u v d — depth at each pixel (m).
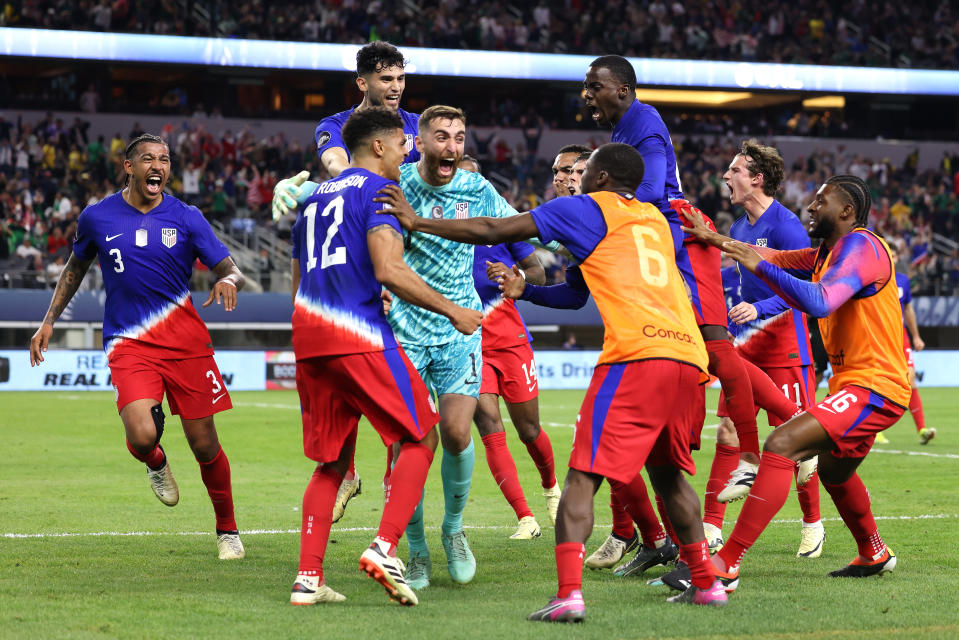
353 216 14.41
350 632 12.74
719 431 18.73
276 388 75.25
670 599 14.88
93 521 22.11
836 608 14.33
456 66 96.06
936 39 110.75
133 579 16.23
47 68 100.12
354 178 14.65
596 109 17.66
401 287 13.90
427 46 98.69
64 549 18.86
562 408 57.03
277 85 106.69
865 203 16.20
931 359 81.50
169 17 93.75
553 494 22.42
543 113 109.44
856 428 15.47
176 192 88.81
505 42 100.94
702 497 26.83
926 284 88.50
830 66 102.38
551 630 12.92
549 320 81.00
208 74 100.62
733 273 22.55
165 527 21.48
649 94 112.00
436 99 107.31
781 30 108.56
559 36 103.00
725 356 18.11
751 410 18.22
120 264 18.08
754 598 15.03
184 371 18.23
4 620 13.30
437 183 16.89
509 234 14.15
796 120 109.56
